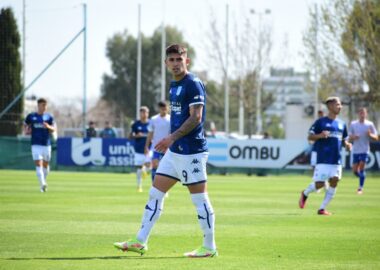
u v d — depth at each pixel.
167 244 19.89
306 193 31.06
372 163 64.69
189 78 17.47
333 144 29.58
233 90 112.81
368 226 24.64
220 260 17.27
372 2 81.56
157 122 38.28
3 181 48.97
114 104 152.00
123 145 67.00
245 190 43.84
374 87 81.50
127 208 30.12
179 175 17.64
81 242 19.95
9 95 73.44
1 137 67.94
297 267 16.42
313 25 86.94
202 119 17.50
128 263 16.61
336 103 29.83
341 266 16.62
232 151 67.06
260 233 22.47
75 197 35.94
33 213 27.66
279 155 66.19
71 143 68.19
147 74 151.50
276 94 157.75
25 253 17.97
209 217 17.66
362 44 82.56
